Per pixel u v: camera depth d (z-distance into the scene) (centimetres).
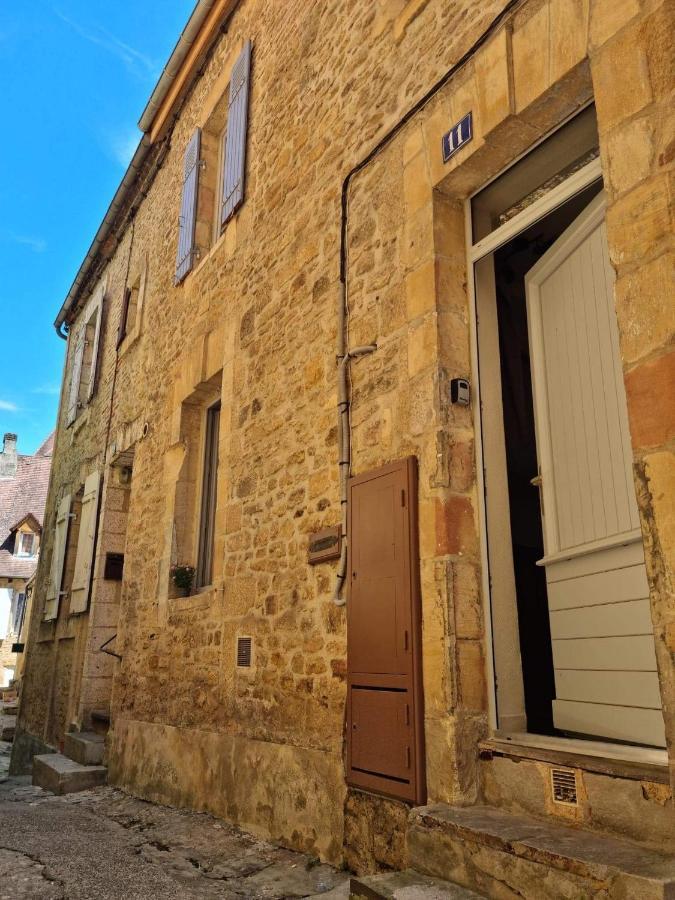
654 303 199
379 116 371
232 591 440
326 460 368
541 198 284
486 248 308
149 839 377
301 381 407
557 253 288
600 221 261
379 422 327
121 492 784
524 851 196
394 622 290
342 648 329
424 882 221
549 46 261
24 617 2342
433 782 259
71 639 791
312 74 457
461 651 264
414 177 330
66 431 1055
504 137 288
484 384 301
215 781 415
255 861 324
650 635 222
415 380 306
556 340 287
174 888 288
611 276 253
